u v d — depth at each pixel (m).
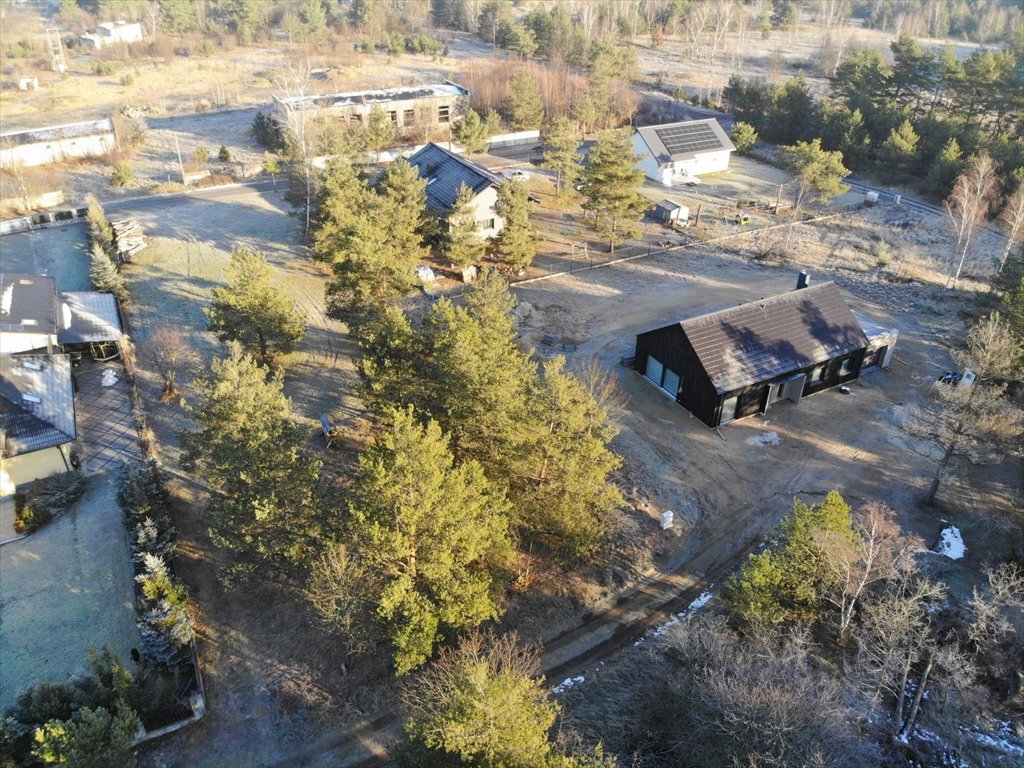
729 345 42.50
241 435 29.83
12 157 81.00
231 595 31.86
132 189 77.44
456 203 55.22
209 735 26.52
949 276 60.16
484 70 109.19
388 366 34.81
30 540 34.72
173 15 150.88
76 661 28.98
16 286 47.19
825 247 65.69
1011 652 29.20
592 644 30.25
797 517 29.17
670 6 150.25
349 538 29.09
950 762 25.83
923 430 36.53
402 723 26.88
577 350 49.62
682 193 77.56
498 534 29.31
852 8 184.12
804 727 22.52
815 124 89.00
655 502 37.31
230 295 42.16
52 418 38.66
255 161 85.69
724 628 28.23
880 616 26.83
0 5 180.50
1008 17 161.75
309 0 152.12
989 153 71.94
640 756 25.33
